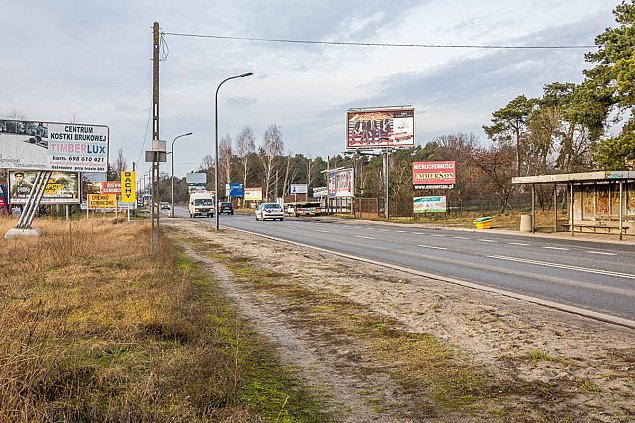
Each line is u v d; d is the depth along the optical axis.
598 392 5.44
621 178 24.52
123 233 27.38
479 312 9.23
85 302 8.91
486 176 50.66
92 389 4.77
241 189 107.94
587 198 29.03
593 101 31.33
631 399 5.24
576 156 47.19
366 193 66.00
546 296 10.76
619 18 32.28
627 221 26.53
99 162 27.41
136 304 8.61
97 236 23.81
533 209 30.08
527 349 7.00
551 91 54.66
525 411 5.01
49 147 26.50
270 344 7.54
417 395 5.51
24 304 8.38
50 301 8.88
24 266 13.84
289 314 9.51
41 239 22.56
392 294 11.11
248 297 11.22
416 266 15.88
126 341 6.55
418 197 47.59
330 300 10.66
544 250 20.39
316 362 6.70
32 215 26.17
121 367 5.38
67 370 4.96
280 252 20.31
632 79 28.38
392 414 5.02
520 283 12.48
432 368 6.36
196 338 6.97
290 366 6.54
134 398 4.43
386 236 29.08
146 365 5.58
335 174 65.12
